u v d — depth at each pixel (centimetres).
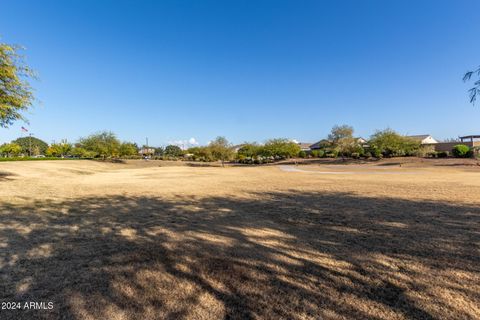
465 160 3173
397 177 1733
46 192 1091
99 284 312
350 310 260
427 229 532
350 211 708
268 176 1997
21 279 322
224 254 407
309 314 254
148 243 459
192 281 320
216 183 1487
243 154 6369
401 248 429
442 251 414
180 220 625
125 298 282
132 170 3159
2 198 908
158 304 271
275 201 879
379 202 833
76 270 349
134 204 834
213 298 283
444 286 306
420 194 980
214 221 614
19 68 1177
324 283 315
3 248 430
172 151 11075
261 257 395
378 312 257
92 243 458
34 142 10431
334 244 452
